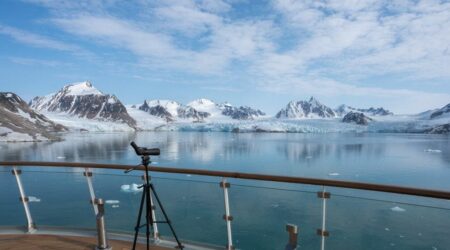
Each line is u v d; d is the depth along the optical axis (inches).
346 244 379.2
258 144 5423.2
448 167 2731.3
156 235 132.2
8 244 128.9
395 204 115.3
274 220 443.8
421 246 427.5
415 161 3164.4
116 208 139.9
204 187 132.7
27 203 143.3
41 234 139.5
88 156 3604.8
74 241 131.9
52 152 4003.4
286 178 110.7
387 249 429.4
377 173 2482.8
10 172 145.4
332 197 111.7
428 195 87.5
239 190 129.3
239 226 132.4
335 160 3334.2
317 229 113.4
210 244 126.0
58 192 141.5
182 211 137.3
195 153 4082.2
